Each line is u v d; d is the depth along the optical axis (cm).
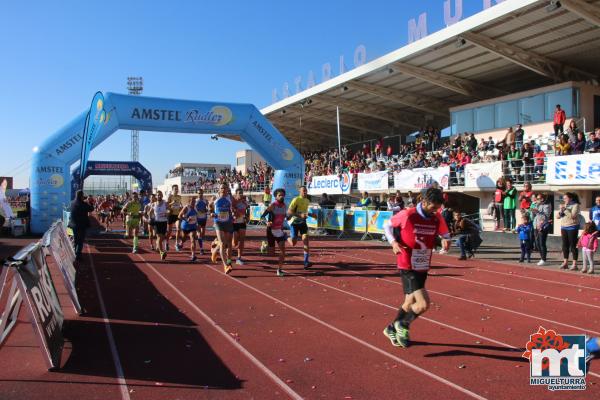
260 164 4269
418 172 2152
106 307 747
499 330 620
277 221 1037
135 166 3434
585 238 1068
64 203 1928
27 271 486
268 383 449
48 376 464
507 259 1321
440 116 3016
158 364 498
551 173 1593
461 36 1811
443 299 810
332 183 2758
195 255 1320
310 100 2888
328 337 593
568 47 1884
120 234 2162
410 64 2181
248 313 713
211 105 1948
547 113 2139
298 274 1064
